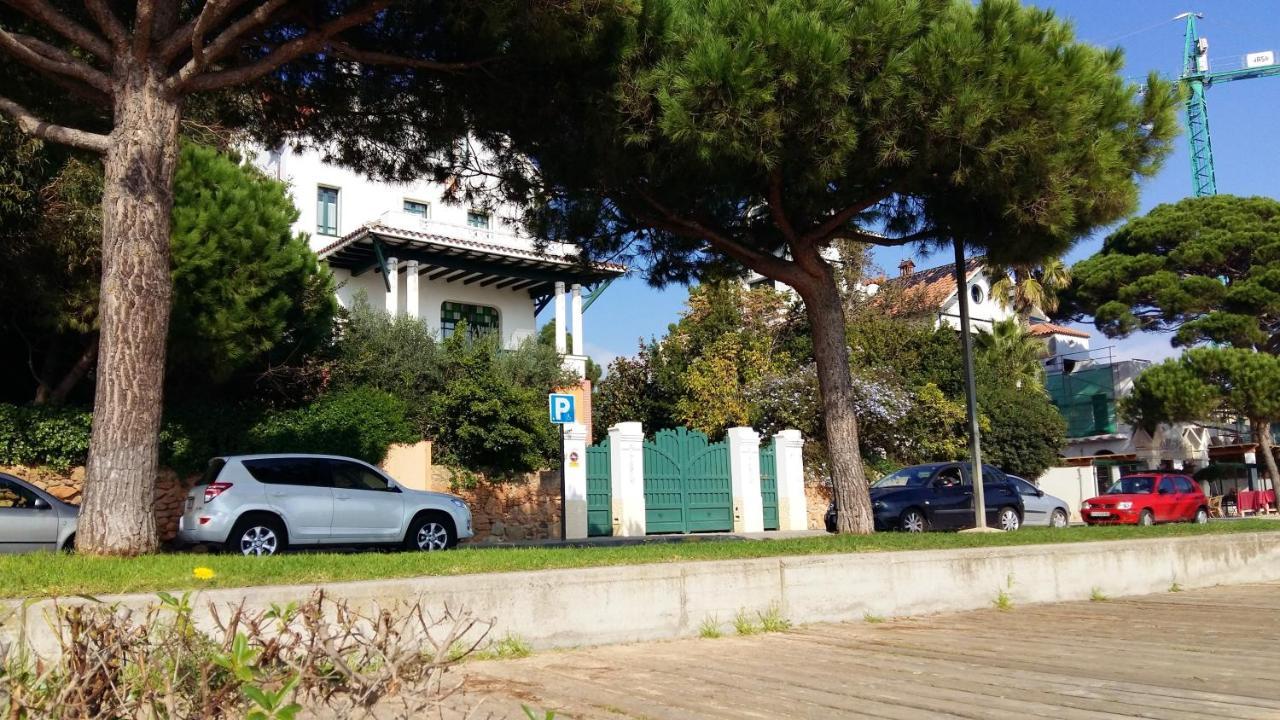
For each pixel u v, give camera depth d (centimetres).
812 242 1263
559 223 1276
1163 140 1183
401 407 1991
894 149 1031
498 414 2084
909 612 939
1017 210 1091
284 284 1783
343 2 1055
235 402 1866
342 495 1431
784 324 3319
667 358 3144
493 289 3092
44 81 1130
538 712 521
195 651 271
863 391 2767
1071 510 3194
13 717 248
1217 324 3544
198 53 920
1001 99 1018
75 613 271
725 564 830
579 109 1095
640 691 584
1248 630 836
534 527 2116
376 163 1241
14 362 1828
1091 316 4147
